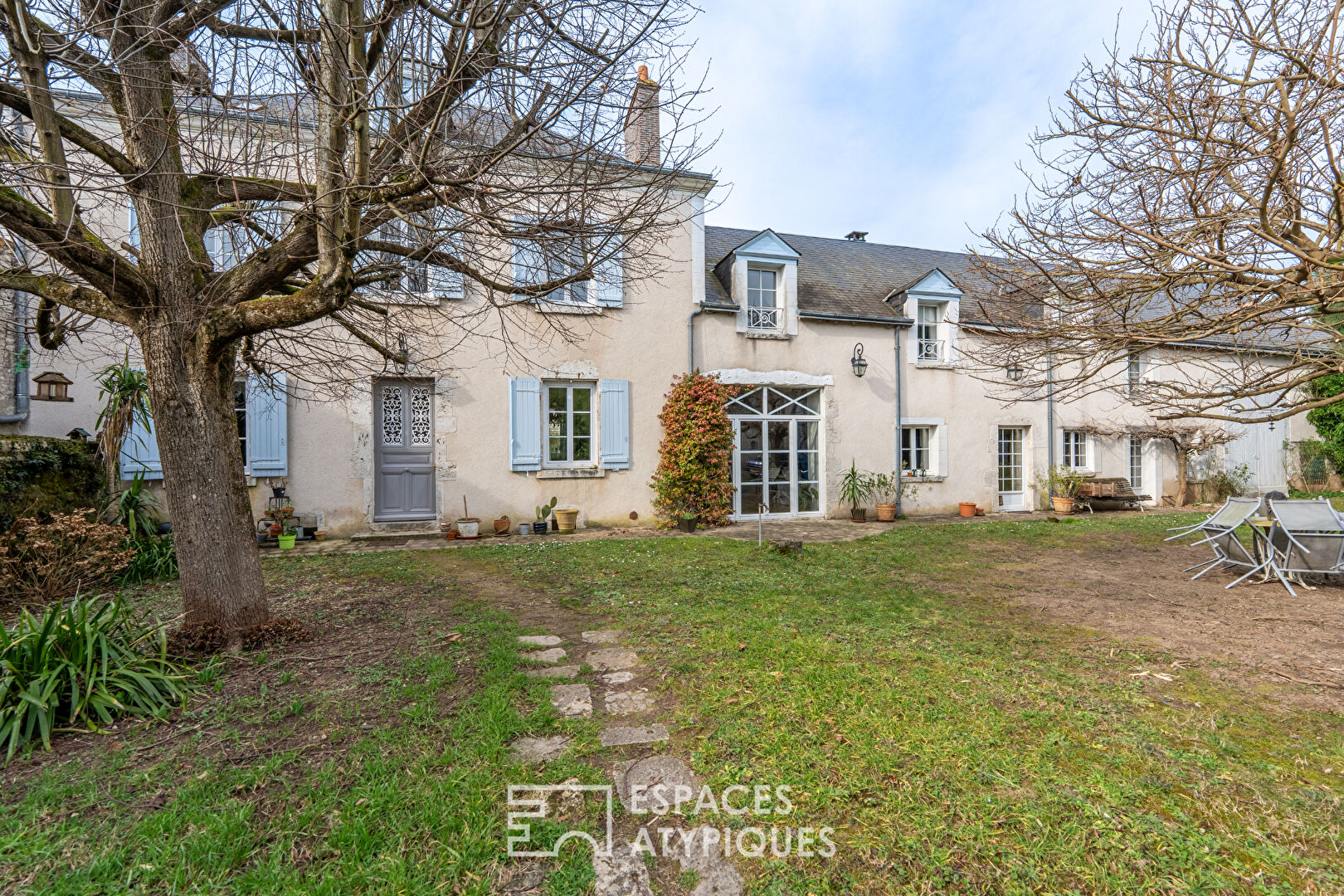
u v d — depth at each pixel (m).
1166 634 4.10
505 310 8.84
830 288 11.80
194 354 3.58
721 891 1.74
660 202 3.88
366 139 3.00
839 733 2.61
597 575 5.91
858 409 11.09
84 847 1.88
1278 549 5.63
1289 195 3.43
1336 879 1.76
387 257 4.74
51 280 3.55
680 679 3.23
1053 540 8.20
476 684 3.16
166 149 3.11
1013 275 4.72
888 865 1.84
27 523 4.80
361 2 2.91
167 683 2.95
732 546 7.53
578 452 9.57
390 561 6.61
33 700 2.48
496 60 3.08
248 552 3.81
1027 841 1.94
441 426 8.62
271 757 2.42
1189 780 2.28
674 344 9.89
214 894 1.69
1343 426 14.12
